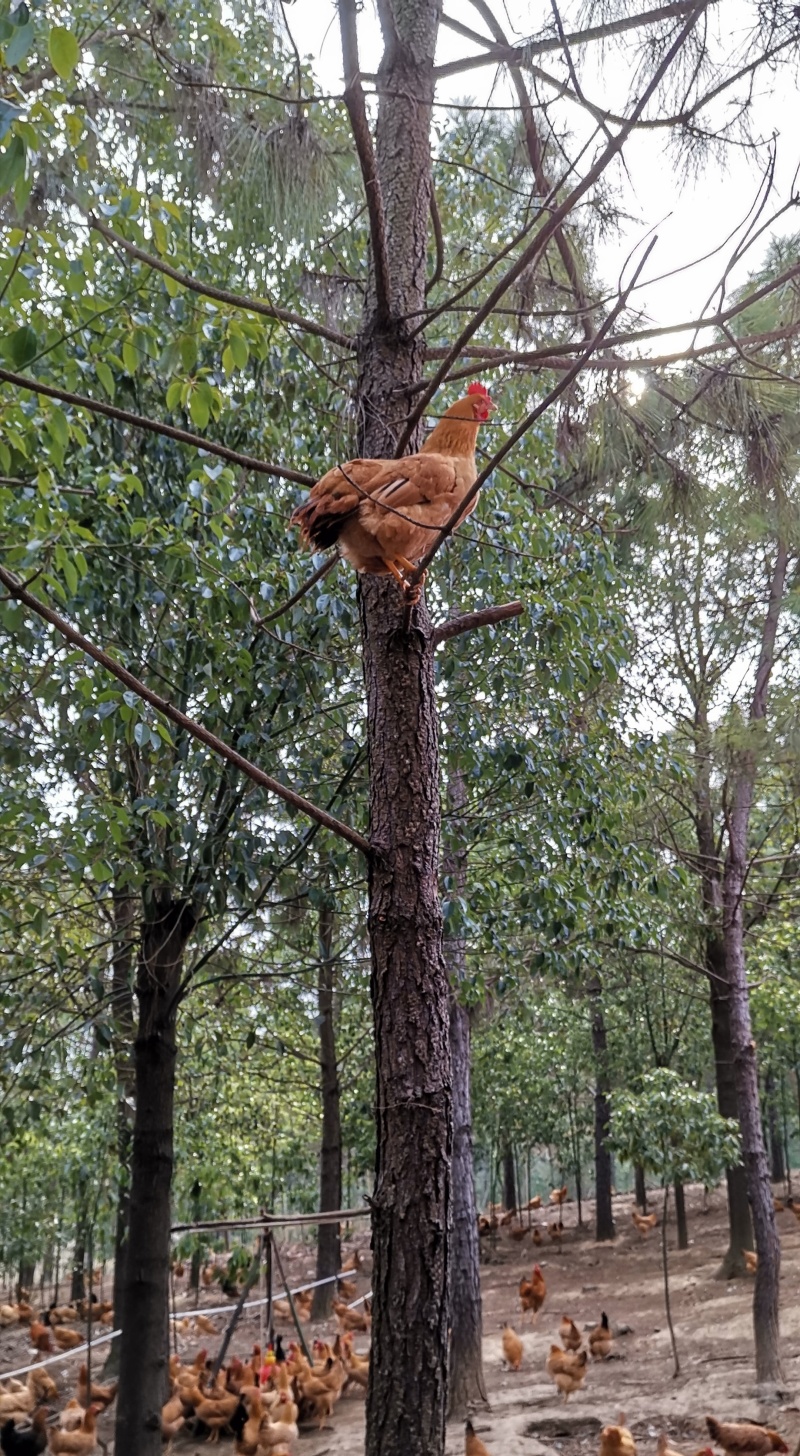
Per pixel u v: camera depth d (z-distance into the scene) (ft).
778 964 51.13
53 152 15.79
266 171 15.78
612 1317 48.29
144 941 25.95
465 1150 34.81
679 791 36.94
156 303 22.48
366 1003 47.88
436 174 24.71
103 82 17.69
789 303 15.03
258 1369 38.09
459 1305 33.96
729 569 26.22
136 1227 24.94
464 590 25.68
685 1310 46.47
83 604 21.27
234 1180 38.75
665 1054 57.36
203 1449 33.73
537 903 26.08
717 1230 70.18
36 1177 47.98
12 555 18.66
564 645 24.94
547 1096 72.74
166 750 23.98
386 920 11.68
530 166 15.81
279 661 22.47
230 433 24.49
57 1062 29.50
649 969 54.13
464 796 29.78
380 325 13.79
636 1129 44.01
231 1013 35.01
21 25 9.78
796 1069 77.56
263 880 25.52
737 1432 25.85
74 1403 33.37
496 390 24.17
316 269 18.75
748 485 16.05
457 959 29.19
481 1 14.42
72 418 21.39
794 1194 86.28
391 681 12.35
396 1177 11.08
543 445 24.17
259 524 23.34
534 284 16.17
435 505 11.30
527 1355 43.57
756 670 29.35
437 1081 11.30
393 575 11.67
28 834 21.62
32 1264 73.51
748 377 13.75
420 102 14.12
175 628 23.27
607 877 28.78
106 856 21.77
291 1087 51.65
